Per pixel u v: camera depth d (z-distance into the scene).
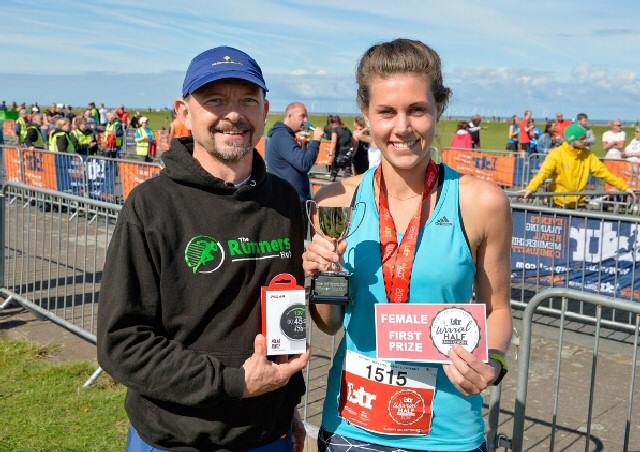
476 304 1.81
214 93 1.85
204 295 1.81
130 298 1.75
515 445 2.79
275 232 1.94
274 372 1.77
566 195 8.47
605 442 3.80
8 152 13.11
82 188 11.27
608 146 15.80
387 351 1.85
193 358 1.76
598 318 2.68
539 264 6.34
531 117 21.02
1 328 5.55
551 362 5.12
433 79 1.83
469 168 15.74
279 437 2.00
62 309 6.00
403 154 1.86
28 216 6.15
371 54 1.89
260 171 1.97
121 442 3.60
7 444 3.52
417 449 1.90
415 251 1.89
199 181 1.84
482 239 1.92
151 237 1.78
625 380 4.76
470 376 1.72
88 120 23.02
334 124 19.38
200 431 1.82
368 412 1.93
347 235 1.98
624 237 5.71
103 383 4.39
